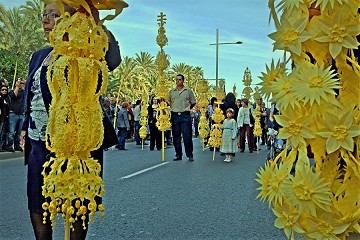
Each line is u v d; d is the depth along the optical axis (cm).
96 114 245
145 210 629
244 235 507
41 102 307
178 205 666
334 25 234
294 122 238
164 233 514
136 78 5844
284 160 248
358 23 236
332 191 237
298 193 234
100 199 291
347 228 235
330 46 234
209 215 603
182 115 1381
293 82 238
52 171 243
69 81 239
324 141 236
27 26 4525
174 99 1380
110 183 884
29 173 309
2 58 3375
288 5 240
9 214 602
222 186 850
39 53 324
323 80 232
